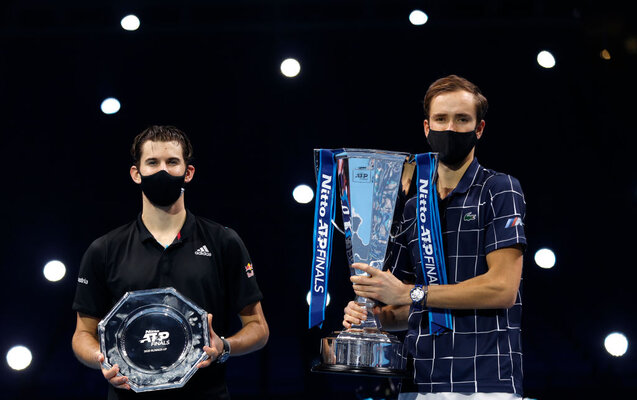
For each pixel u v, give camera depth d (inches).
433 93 100.1
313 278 95.0
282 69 181.8
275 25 429.4
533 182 434.0
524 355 333.4
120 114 434.6
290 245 429.4
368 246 97.0
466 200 99.3
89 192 432.8
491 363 94.9
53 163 434.6
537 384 306.5
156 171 95.7
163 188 95.9
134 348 90.7
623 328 357.7
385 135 436.5
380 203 97.6
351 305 98.8
